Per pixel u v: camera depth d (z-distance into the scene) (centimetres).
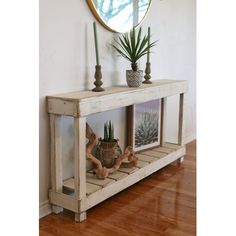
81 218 213
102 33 256
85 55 243
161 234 197
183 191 262
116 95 229
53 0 212
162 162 296
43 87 213
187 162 337
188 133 414
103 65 261
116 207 234
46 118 218
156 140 328
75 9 229
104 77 263
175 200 245
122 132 297
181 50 379
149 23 312
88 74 248
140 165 271
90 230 202
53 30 215
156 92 275
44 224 210
